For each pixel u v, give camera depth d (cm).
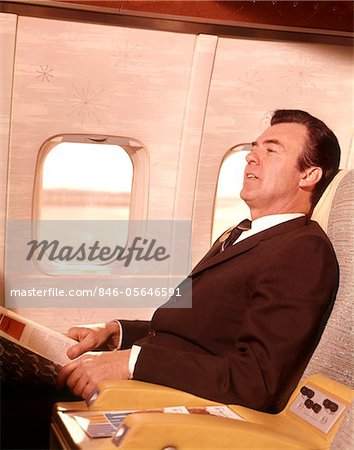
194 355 217
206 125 265
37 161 259
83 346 250
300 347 212
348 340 209
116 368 221
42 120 254
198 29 253
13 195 259
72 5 242
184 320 234
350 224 218
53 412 204
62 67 251
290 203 239
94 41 250
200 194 272
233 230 246
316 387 207
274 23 257
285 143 246
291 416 209
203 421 180
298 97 268
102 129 261
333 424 194
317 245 222
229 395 211
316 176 242
